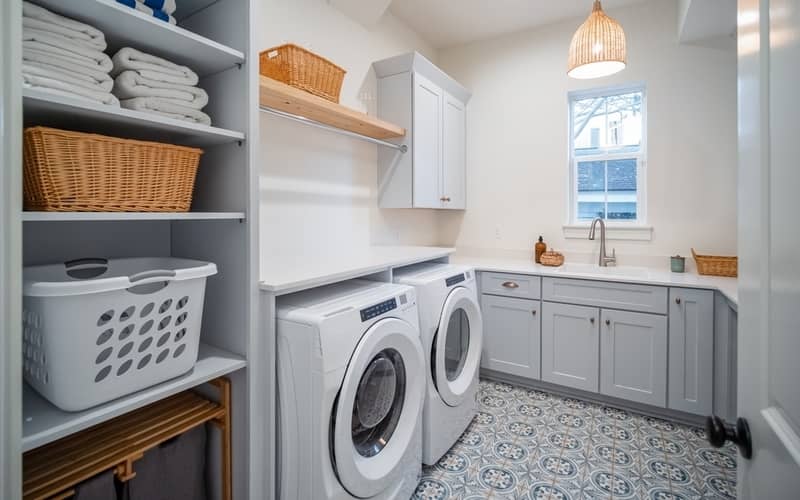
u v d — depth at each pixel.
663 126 2.86
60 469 1.02
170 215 1.18
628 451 2.11
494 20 3.16
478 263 3.17
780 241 0.54
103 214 1.02
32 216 0.88
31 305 0.99
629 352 2.49
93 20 1.08
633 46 2.93
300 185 2.30
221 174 1.44
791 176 0.50
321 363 1.28
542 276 2.74
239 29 1.36
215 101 1.44
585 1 2.89
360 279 2.05
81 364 0.98
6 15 0.81
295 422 1.35
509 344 2.88
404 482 1.65
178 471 1.28
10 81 0.82
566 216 3.21
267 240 2.11
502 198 3.46
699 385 2.30
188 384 1.18
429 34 3.39
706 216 2.75
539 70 3.27
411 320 1.72
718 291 2.23
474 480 1.88
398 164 2.85
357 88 2.72
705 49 2.73
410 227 3.35
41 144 0.93
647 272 2.74
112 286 0.99
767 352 0.58
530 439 2.22
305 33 2.30
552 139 3.24
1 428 0.82
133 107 1.17
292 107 2.02
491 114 3.49
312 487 1.31
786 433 0.51
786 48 0.51
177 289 1.17
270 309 1.37
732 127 2.67
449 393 2.03
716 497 1.75
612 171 3.14
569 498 1.76
